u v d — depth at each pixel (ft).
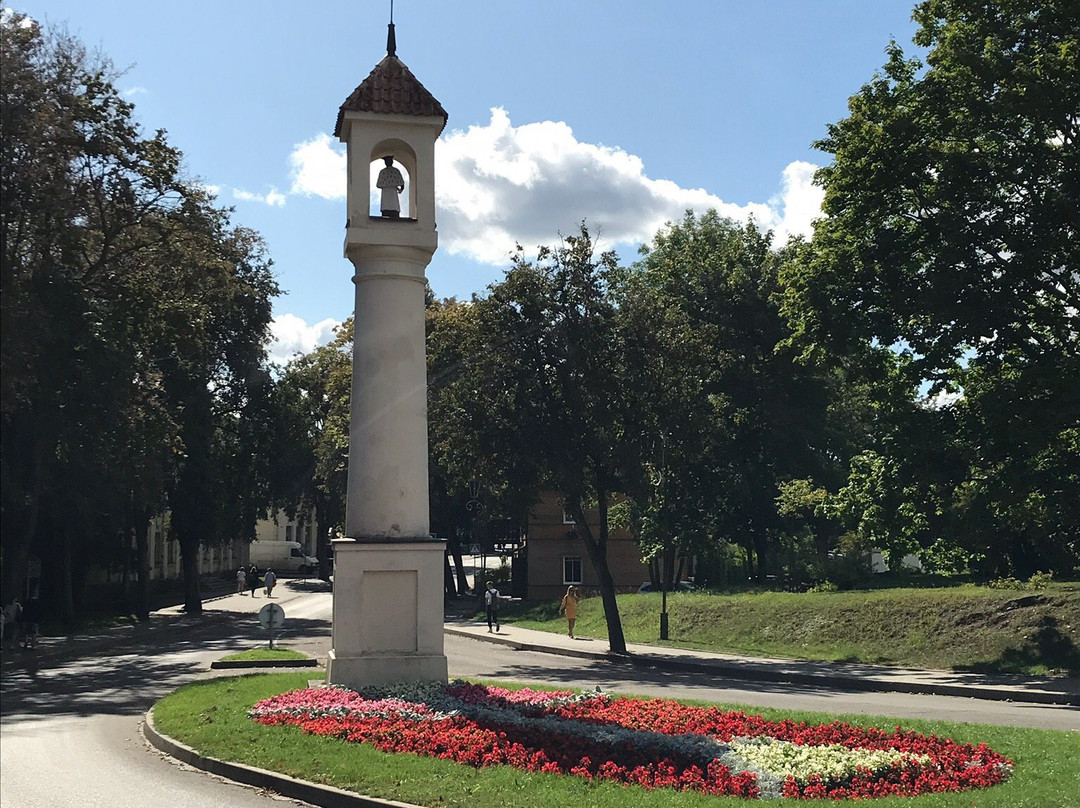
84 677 86.63
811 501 135.13
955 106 87.71
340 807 33.12
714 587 158.30
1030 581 99.14
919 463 92.07
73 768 41.24
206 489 175.94
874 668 89.40
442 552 53.78
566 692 54.08
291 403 189.78
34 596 160.45
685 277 166.81
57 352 105.81
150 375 127.75
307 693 51.01
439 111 55.83
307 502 278.67
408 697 49.42
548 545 200.95
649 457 108.47
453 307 189.16
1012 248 84.23
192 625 153.28
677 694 67.62
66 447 116.47
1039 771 35.65
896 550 100.42
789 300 100.42
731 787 32.63
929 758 36.91
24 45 103.40
